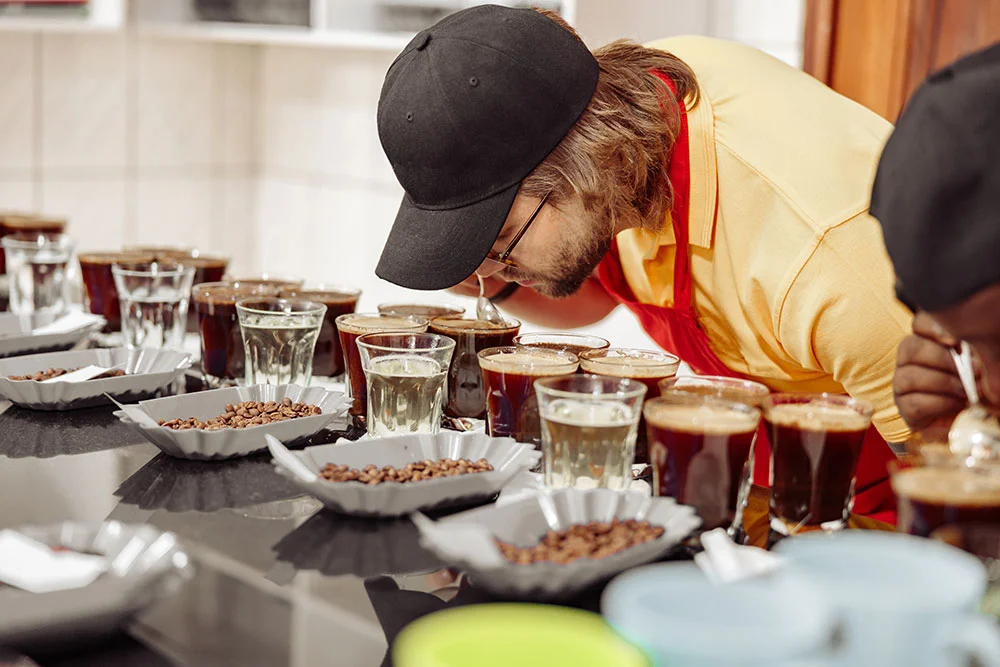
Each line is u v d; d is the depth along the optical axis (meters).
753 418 0.97
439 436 1.15
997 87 0.76
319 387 1.33
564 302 1.88
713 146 1.34
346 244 3.34
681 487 0.97
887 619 0.62
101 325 1.70
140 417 1.19
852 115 1.37
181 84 3.40
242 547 0.97
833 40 2.33
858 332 1.25
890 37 2.25
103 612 0.77
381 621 0.84
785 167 1.30
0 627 0.74
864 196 1.27
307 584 0.91
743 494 0.99
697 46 1.49
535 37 1.22
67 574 0.85
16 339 1.57
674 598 0.67
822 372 1.41
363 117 3.21
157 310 1.59
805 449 0.97
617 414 1.03
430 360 1.20
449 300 3.05
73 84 3.18
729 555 0.80
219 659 0.78
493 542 0.88
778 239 1.29
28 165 3.14
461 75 1.20
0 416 1.35
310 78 3.37
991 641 0.61
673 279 1.44
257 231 3.66
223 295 1.49
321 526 1.03
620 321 2.67
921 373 1.05
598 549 0.89
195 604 0.86
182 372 1.44
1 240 2.17
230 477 1.15
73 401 1.36
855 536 0.73
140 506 1.06
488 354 1.21
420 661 0.62
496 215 1.22
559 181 1.23
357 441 1.12
